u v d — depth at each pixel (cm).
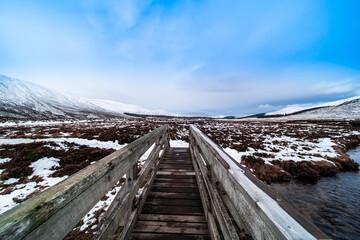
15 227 58
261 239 77
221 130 2202
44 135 1274
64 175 620
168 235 195
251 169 805
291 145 1288
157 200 270
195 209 246
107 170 127
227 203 159
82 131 1592
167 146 683
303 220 62
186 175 377
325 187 697
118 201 164
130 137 1317
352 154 1225
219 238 156
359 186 707
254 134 1889
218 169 167
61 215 80
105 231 121
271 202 76
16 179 585
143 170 254
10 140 1032
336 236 460
